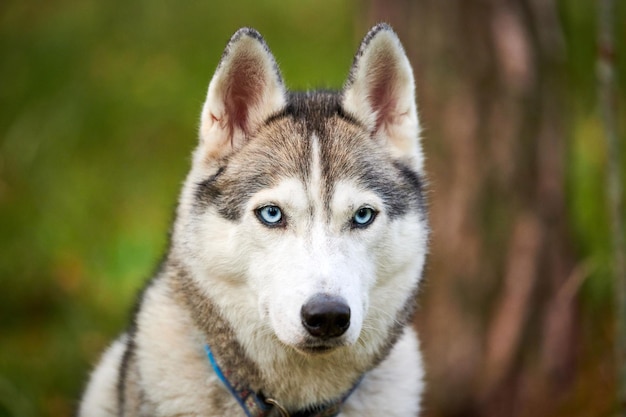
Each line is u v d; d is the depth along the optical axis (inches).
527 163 370.6
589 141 439.5
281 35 511.8
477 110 366.9
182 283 242.5
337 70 486.0
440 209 368.2
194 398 240.5
